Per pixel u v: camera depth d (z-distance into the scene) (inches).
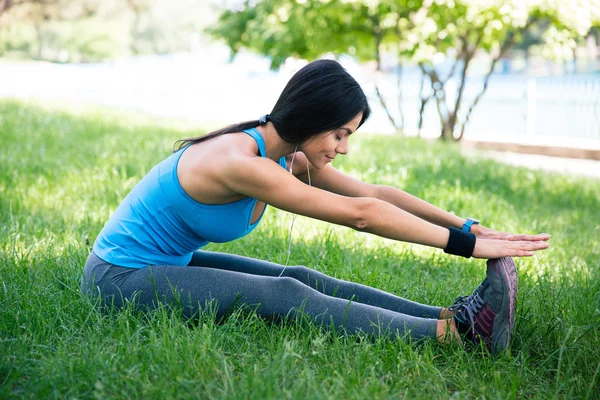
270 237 173.5
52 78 1115.9
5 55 1696.6
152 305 108.5
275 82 871.7
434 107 660.7
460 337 105.1
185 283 107.7
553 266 166.9
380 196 121.7
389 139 439.8
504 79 612.4
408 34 476.4
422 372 98.6
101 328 106.7
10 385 88.0
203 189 104.3
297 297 106.6
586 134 547.2
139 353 98.3
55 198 208.1
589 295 137.7
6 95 702.5
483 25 465.1
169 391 87.4
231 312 107.5
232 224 108.3
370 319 105.6
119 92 1037.8
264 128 106.6
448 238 102.6
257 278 108.3
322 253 161.0
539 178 318.7
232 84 919.7
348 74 103.5
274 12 544.1
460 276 153.3
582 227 223.3
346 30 527.2
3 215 186.1
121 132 386.9
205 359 95.6
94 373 91.1
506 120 603.8
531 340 112.0
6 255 142.1
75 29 1651.1
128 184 228.1
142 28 2113.7
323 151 105.6
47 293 121.1
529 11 441.7
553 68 965.8
